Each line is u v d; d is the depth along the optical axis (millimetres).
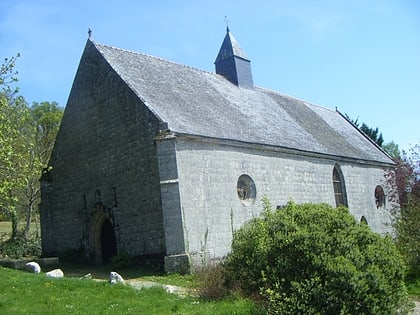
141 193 18016
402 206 22594
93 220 20141
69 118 21844
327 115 33469
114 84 19531
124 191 18734
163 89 20172
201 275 12992
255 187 19719
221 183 18266
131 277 15805
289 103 29906
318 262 9055
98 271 17547
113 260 18125
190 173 17156
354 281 8750
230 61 26875
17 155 17078
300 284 9039
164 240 16953
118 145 19172
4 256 23578
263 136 21375
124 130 18922
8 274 12797
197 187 17281
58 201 21859
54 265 19719
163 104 18781
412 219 16312
